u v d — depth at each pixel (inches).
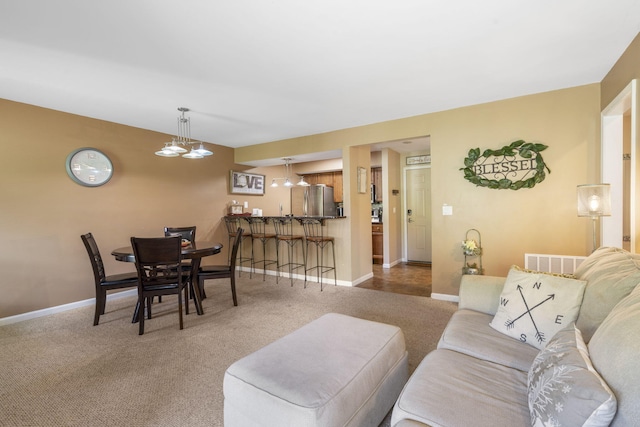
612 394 31.6
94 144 152.5
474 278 84.4
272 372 54.1
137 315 122.0
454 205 145.1
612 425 31.3
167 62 96.3
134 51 89.4
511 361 55.6
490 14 75.0
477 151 138.0
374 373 59.0
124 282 120.6
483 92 125.6
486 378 50.3
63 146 141.6
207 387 77.7
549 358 43.2
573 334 47.1
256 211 236.5
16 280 127.4
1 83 110.1
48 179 136.9
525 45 89.9
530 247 130.3
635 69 86.3
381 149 239.6
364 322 76.3
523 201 131.3
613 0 70.3
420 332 109.1
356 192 184.9
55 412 68.5
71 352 96.8
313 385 50.4
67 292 141.6
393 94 126.4
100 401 72.3
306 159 218.7
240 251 223.5
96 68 99.5
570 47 91.4
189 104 134.3
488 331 67.2
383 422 64.8
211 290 168.6
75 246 144.9
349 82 114.0
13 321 124.8
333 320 77.9
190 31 79.8
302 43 86.7
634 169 85.7
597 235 118.6
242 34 81.6
